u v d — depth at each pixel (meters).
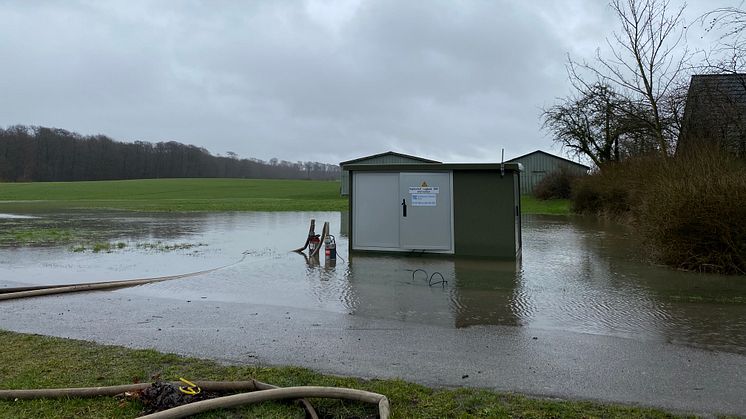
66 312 6.39
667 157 14.72
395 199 11.18
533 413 3.47
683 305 6.60
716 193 8.82
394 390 3.83
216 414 3.42
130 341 5.16
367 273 9.02
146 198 55.12
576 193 27.44
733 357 4.64
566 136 31.27
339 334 5.40
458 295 7.25
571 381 4.07
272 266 9.90
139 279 8.61
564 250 12.10
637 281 8.19
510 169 10.51
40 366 4.34
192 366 4.37
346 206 37.16
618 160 25.55
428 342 5.12
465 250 10.82
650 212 10.30
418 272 9.09
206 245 13.78
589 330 5.52
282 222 22.48
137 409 3.50
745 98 13.69
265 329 5.59
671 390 3.89
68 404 3.57
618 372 4.27
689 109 15.73
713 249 9.00
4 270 9.71
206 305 6.74
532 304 6.71
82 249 12.86
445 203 10.92
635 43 16.97
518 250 11.45
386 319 6.00
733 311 6.27
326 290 7.63
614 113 20.02
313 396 3.61
